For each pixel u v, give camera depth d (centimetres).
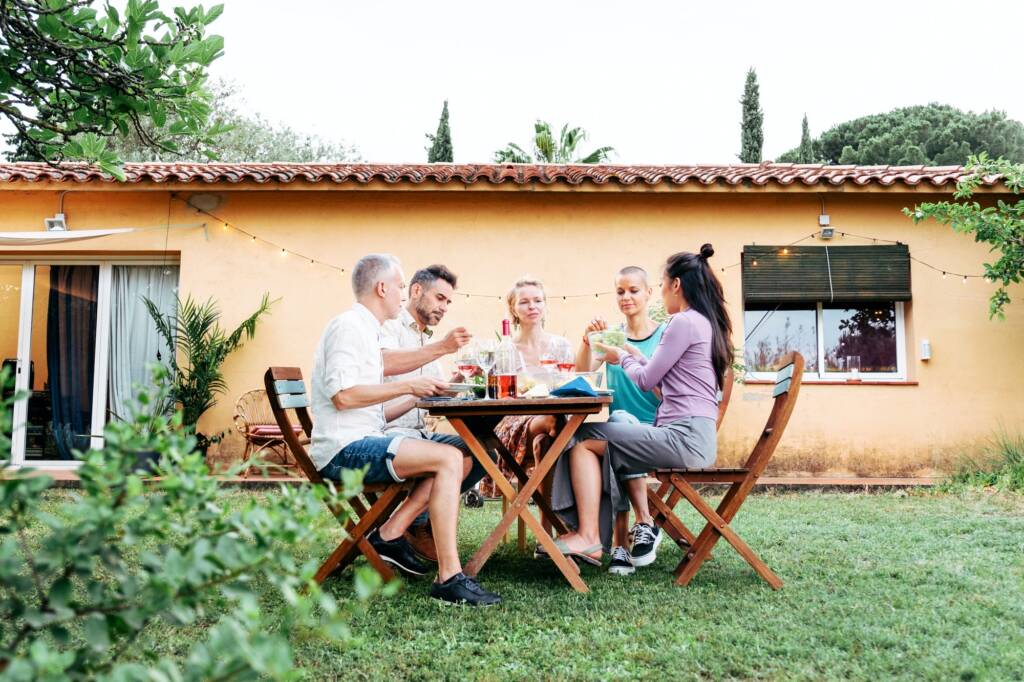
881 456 779
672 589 326
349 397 317
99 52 262
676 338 345
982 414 780
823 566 370
